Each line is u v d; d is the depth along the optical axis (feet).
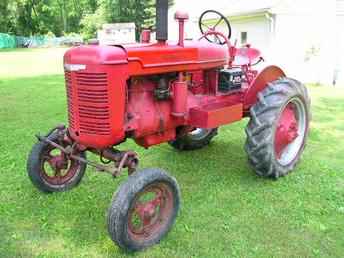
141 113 11.00
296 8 41.34
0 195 12.60
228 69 14.33
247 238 10.48
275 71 14.64
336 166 15.47
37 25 153.17
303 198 12.69
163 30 11.17
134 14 124.67
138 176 9.54
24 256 9.66
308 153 16.90
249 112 14.28
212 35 14.88
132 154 10.59
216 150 17.08
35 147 12.12
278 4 40.96
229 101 13.87
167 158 16.08
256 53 16.62
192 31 53.11
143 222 9.92
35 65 57.98
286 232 10.78
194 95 13.12
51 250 9.93
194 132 16.72
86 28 139.44
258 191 13.10
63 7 160.97
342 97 30.45
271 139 12.98
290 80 14.11
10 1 138.82
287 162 14.28
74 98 10.21
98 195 12.69
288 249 10.03
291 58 42.11
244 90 14.44
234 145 17.78
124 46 10.32
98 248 10.04
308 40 40.32
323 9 40.32
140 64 10.25
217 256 9.73
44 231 10.72
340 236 10.64
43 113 23.57
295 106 14.53
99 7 146.20
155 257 9.71
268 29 42.52
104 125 10.03
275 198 12.63
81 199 12.42
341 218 11.55
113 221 9.20
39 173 12.17
